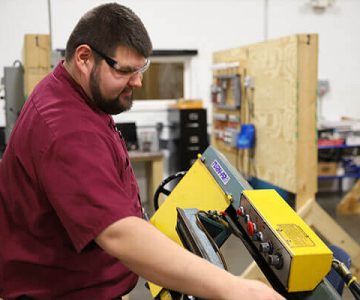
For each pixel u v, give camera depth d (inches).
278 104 116.6
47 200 43.2
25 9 165.2
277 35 191.5
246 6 186.7
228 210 53.5
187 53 182.5
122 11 41.1
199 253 42.9
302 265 37.5
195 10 183.0
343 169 179.8
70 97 42.7
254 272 99.4
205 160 60.4
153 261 35.7
